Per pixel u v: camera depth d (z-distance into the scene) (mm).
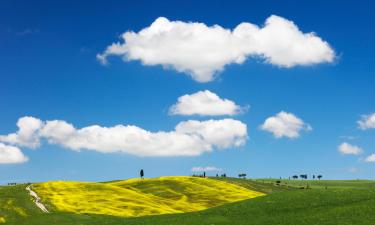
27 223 85062
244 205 76812
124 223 73875
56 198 114875
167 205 121000
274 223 62531
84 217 91188
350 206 66188
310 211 67562
